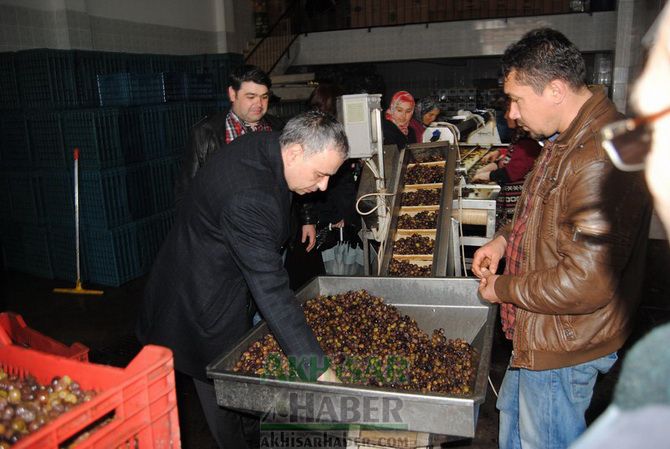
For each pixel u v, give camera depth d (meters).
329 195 3.11
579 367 1.50
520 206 1.62
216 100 5.93
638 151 0.55
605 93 1.37
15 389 1.11
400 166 2.95
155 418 1.09
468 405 1.25
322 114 1.70
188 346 1.87
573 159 1.35
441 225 2.54
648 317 3.61
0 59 4.51
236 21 8.12
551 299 1.35
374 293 2.17
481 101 9.35
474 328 1.99
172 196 5.07
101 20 5.56
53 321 3.87
